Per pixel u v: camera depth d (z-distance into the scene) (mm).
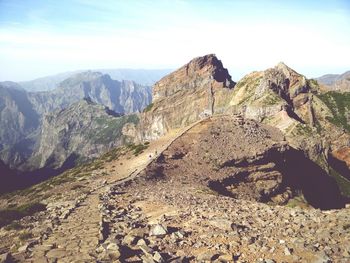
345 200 110875
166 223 22672
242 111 164625
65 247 17953
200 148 73312
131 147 90750
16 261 16141
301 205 66625
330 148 156750
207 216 24141
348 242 16297
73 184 62281
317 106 176375
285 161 79500
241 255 16125
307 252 15797
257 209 27062
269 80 172375
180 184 53688
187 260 15891
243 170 67250
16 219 30625
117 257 15703
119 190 44062
